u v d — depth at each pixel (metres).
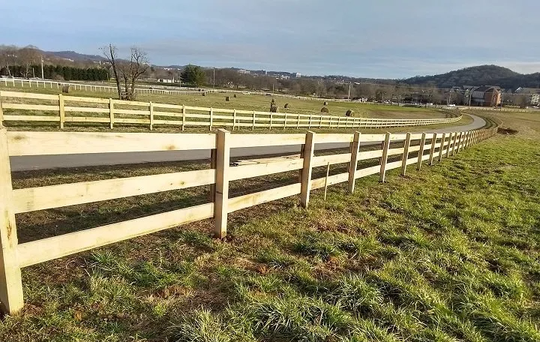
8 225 2.46
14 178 6.06
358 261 3.89
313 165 5.64
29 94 11.43
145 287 3.00
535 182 9.62
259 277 3.27
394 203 6.30
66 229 4.12
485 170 11.30
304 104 61.41
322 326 2.60
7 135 2.40
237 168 4.29
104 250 3.58
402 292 3.14
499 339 2.71
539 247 4.82
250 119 19.52
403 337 2.62
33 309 2.62
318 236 4.40
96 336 2.40
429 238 4.77
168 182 3.54
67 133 2.71
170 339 2.42
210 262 3.55
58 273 3.11
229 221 4.82
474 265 3.96
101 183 3.00
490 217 5.98
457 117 54.72
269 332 2.56
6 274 2.49
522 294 3.37
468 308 3.01
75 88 38.88
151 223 3.45
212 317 2.59
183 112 15.65
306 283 3.23
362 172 7.17
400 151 8.74
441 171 10.43
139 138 3.19
